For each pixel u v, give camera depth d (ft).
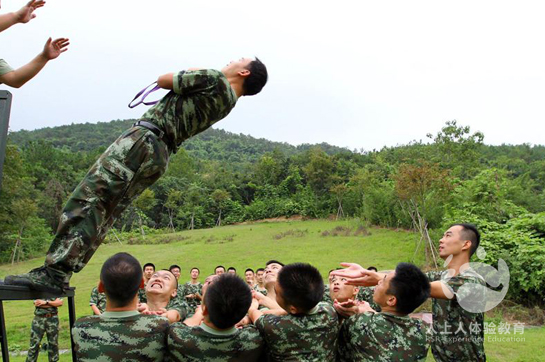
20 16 9.01
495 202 49.93
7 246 93.97
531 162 156.56
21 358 26.50
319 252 68.74
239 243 88.94
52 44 9.23
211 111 8.64
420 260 54.44
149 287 10.85
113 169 7.96
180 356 7.45
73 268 7.74
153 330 7.60
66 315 39.65
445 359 10.23
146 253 87.51
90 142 301.02
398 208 81.71
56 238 7.74
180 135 8.66
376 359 8.12
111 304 7.60
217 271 28.02
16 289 7.29
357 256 62.49
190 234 115.34
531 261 36.88
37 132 339.57
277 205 135.64
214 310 7.36
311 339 7.91
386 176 120.37
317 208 124.06
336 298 10.94
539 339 26.58
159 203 148.05
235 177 164.76
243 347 7.68
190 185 150.82
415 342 8.34
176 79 8.39
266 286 12.80
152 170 8.38
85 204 7.80
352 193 115.03
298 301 7.92
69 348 29.07
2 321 7.50
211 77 8.52
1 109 7.25
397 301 8.45
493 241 40.01
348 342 8.82
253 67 9.30
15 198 95.96
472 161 89.45
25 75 9.02
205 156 295.89
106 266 7.61
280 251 73.26
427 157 110.22
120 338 7.30
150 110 8.64
